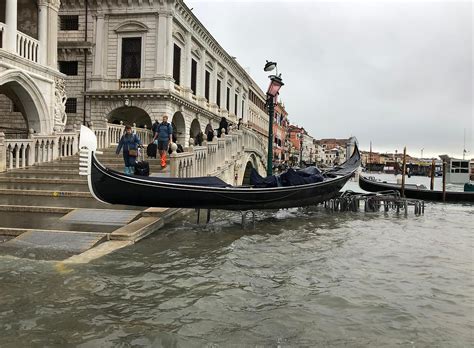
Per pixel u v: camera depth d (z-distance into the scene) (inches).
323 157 5196.9
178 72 1045.8
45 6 671.8
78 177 502.6
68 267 240.5
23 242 281.9
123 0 940.0
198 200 386.3
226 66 1488.7
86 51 960.3
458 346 169.8
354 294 230.4
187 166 488.1
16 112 824.3
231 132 781.3
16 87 610.2
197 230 382.0
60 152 637.3
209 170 595.5
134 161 453.1
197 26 1118.4
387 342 170.6
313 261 299.6
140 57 953.5
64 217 348.2
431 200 977.5
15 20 592.4
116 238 305.4
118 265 250.5
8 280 217.0
